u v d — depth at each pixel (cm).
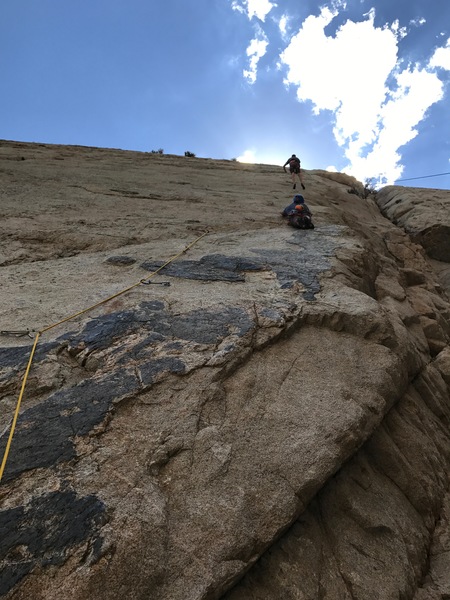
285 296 496
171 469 265
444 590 289
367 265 709
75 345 361
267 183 1481
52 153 1689
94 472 248
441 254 1205
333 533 291
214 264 600
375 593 266
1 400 296
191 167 1752
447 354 638
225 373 348
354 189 1717
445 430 495
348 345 436
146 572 209
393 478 367
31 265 586
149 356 353
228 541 237
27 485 235
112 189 1118
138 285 507
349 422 337
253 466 282
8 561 198
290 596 242
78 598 190
